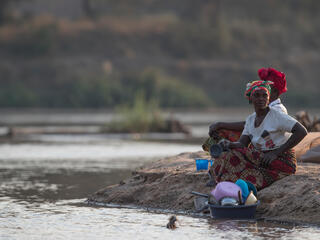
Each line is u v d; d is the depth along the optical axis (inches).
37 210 1002.1
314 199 888.3
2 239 800.3
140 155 1957.4
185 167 1120.8
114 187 1120.8
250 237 796.0
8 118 4810.5
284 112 1004.6
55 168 1596.9
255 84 976.3
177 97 7071.9
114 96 7027.6
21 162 1758.1
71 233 834.2
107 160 1804.9
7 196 1141.7
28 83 7573.8
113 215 961.5
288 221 872.3
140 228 862.5
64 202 1082.7
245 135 1000.2
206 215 951.0
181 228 858.8
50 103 6973.4
